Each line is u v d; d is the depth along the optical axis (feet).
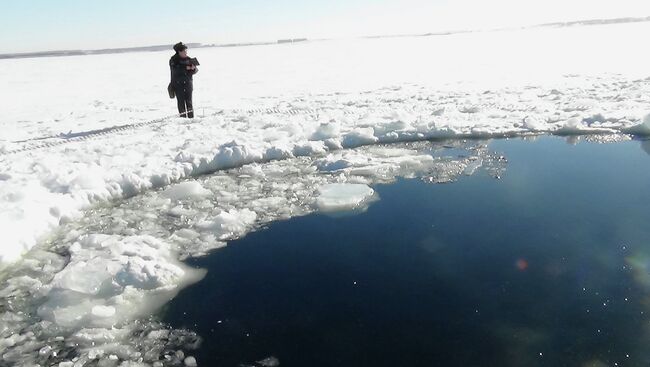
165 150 25.12
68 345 10.31
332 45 248.32
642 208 16.05
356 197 18.42
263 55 169.48
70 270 12.96
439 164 22.36
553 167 21.06
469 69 70.49
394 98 42.52
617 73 52.75
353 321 10.88
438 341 10.05
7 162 23.63
